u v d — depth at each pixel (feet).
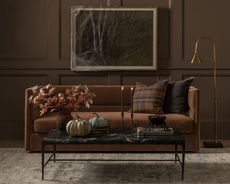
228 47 25.03
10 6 24.90
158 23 25.00
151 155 20.80
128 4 24.99
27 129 21.13
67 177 17.17
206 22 25.00
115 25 24.94
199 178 17.07
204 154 20.98
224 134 25.13
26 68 24.99
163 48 25.08
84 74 25.13
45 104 18.34
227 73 25.07
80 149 21.08
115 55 25.00
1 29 24.94
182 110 22.13
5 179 16.89
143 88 22.76
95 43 24.95
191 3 24.94
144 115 21.49
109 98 23.43
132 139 16.78
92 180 16.80
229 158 20.16
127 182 16.58
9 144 23.62
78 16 24.89
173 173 17.78
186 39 25.03
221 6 24.94
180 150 21.16
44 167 18.52
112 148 21.03
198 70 25.03
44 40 25.03
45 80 25.12
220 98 25.12
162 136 17.24
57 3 24.93
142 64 24.98
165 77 25.13
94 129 17.75
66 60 25.03
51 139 16.80
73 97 18.38
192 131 21.03
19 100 25.09
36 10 24.95
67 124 17.49
